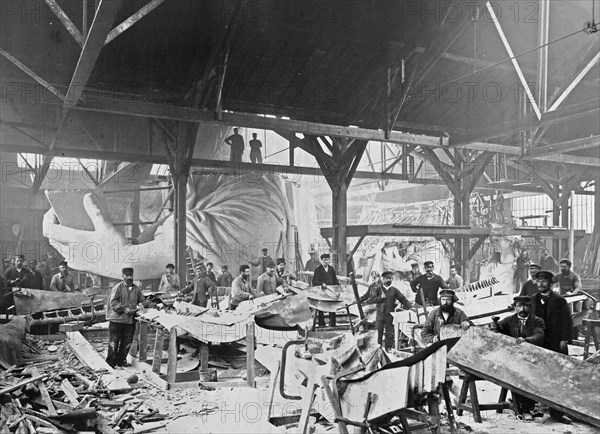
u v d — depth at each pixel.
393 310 10.66
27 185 24.56
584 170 21.62
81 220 20.95
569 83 11.66
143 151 18.69
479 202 27.36
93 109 9.53
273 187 22.92
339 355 5.51
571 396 5.50
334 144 15.66
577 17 13.25
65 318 12.80
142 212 23.70
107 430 5.88
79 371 8.48
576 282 12.07
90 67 7.79
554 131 17.92
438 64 13.86
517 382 6.00
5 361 8.73
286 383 6.36
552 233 17.91
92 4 8.10
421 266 21.98
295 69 12.84
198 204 22.02
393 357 9.05
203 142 21.08
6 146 14.25
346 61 12.77
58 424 5.68
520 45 14.04
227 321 8.72
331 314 12.17
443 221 26.84
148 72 12.01
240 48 12.02
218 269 20.55
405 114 15.16
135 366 9.70
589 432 6.08
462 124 16.05
